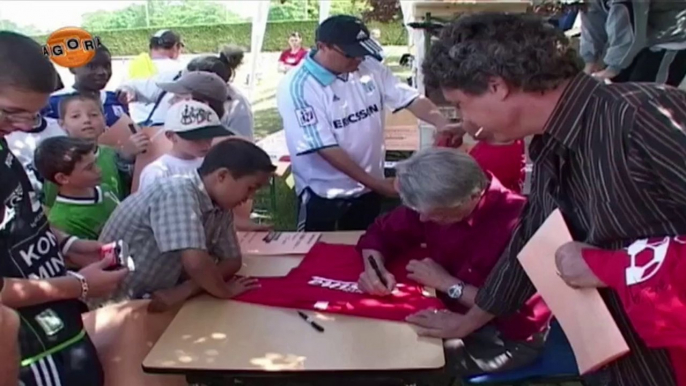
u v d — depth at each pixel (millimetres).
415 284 2174
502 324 2066
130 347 1939
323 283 2215
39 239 1633
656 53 3688
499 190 2158
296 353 1767
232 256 2271
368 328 1902
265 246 2588
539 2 4191
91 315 1999
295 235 2711
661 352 1420
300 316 1982
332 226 3105
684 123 1216
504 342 2064
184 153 2670
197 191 2137
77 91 3547
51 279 1622
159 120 3580
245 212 2826
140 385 1882
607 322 1395
